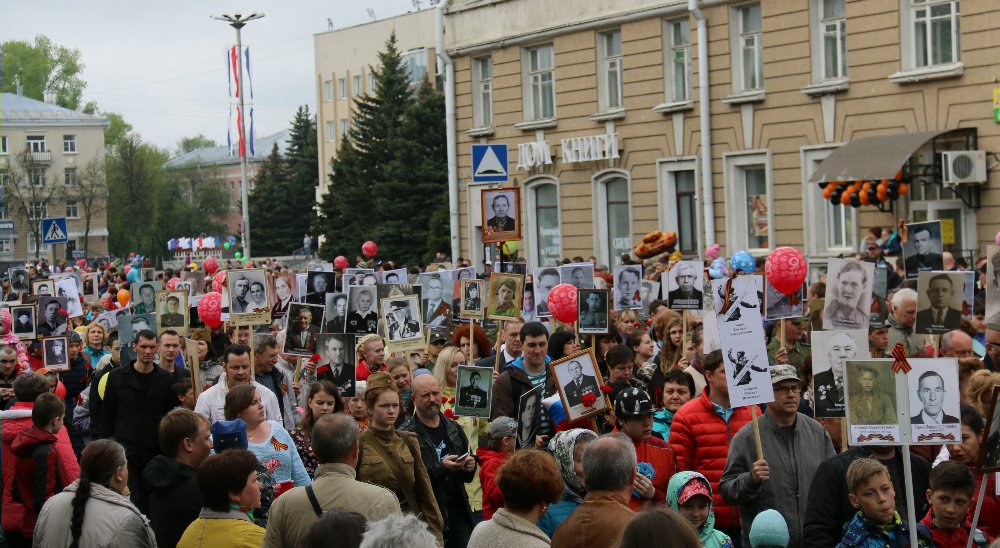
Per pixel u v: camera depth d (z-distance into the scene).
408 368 11.27
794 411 8.48
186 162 111.75
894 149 26.08
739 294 8.44
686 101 31.86
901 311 12.73
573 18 34.59
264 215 84.62
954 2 26.41
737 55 30.78
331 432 7.20
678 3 31.66
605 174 34.50
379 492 7.15
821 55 29.03
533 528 6.57
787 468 8.41
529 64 36.62
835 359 8.95
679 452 9.08
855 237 28.20
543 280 16.61
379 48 81.50
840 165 26.88
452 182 38.72
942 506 7.17
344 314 13.77
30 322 17.16
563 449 7.63
